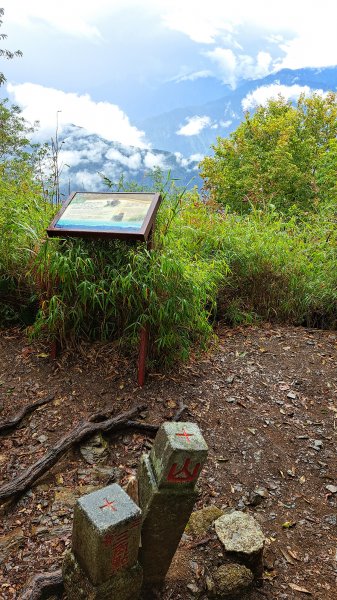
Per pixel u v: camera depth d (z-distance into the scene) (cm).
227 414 371
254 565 241
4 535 254
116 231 345
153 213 364
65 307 386
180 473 188
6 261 457
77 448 317
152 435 340
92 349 412
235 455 331
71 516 266
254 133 1396
